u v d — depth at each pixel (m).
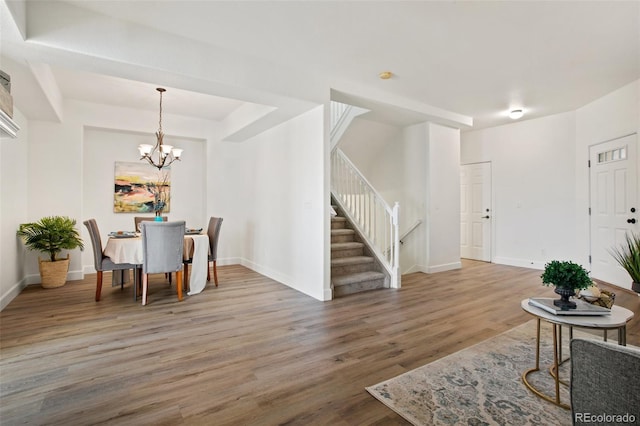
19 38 2.33
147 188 5.69
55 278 4.30
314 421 1.67
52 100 3.81
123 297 3.90
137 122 5.17
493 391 1.93
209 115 5.53
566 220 5.40
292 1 2.41
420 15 2.57
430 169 5.45
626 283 4.23
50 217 4.48
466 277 5.11
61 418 1.67
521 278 5.03
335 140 5.51
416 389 1.95
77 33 2.52
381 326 2.99
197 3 2.44
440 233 5.59
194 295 4.02
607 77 3.87
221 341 2.65
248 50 3.18
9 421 1.64
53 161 4.55
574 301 2.01
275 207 4.88
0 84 2.07
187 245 4.09
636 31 2.80
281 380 2.05
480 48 3.12
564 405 1.78
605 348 1.01
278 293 4.14
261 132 5.25
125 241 3.69
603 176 4.69
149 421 1.66
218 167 5.93
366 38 2.94
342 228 5.25
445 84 4.08
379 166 6.30
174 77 3.00
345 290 4.14
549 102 4.84
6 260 3.60
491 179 6.39
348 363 2.28
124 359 2.32
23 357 2.34
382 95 4.33
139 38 2.75
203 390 1.94
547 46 3.08
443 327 2.97
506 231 6.19
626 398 0.95
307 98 3.67
